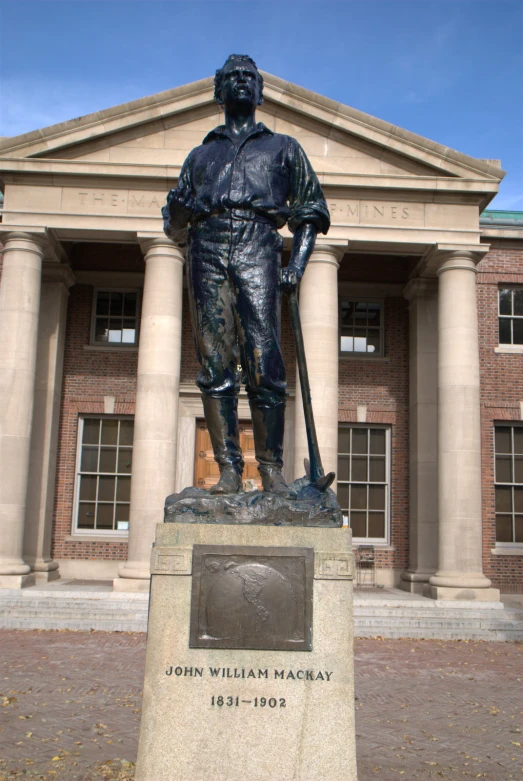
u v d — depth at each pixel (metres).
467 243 19.31
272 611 4.28
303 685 4.22
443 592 17.94
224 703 4.19
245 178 5.07
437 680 10.93
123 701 8.96
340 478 22.61
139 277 23.00
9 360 18.38
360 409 22.70
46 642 13.63
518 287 23.19
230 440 5.06
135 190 19.12
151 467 17.88
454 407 18.75
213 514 4.54
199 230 5.13
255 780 4.12
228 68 5.34
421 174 19.58
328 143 19.67
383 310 23.41
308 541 4.39
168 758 4.13
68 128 19.03
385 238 19.22
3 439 18.06
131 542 17.77
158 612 4.28
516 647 14.73
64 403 22.31
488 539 21.83
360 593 19.53
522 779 6.38
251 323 4.95
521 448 22.52
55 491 21.88
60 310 21.91
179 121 19.42
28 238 18.95
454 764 6.76
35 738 7.34
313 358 18.58
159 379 18.23
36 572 20.23
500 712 8.95
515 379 22.53
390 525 22.16
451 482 18.50
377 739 7.59
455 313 19.17
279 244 5.21
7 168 18.94
